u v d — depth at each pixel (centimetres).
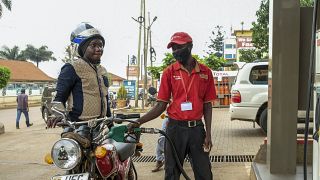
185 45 435
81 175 312
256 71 1066
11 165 802
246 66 1078
